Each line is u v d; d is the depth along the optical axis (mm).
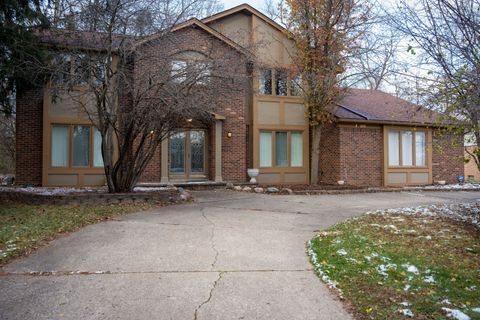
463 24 5680
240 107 15453
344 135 15625
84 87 12719
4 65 9625
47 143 13320
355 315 3500
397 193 13797
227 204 10250
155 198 10203
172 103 9375
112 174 10508
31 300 3779
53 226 6941
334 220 8156
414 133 16969
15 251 5363
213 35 13969
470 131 6527
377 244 5848
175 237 6355
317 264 4961
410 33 6355
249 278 4480
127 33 9672
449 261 5000
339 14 14711
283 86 16516
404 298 3832
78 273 4590
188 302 3775
